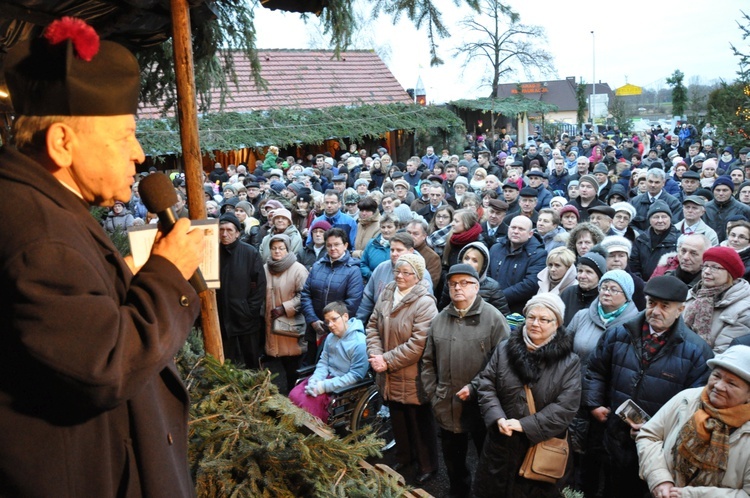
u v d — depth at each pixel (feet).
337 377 16.52
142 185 4.26
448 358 14.26
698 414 9.78
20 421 3.59
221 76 15.11
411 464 16.39
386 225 22.15
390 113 71.56
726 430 9.48
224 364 10.11
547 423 12.20
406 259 15.66
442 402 14.42
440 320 14.67
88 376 3.26
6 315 3.33
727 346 13.58
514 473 12.62
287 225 24.61
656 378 12.17
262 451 8.03
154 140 47.44
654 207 21.99
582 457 14.55
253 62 14.92
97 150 3.72
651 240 22.25
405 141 75.92
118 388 3.38
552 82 190.70
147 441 4.14
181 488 4.43
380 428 17.34
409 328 15.38
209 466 7.75
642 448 10.61
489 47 72.33
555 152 42.91
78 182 3.83
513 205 30.07
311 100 70.44
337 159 72.43
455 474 14.83
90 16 10.84
